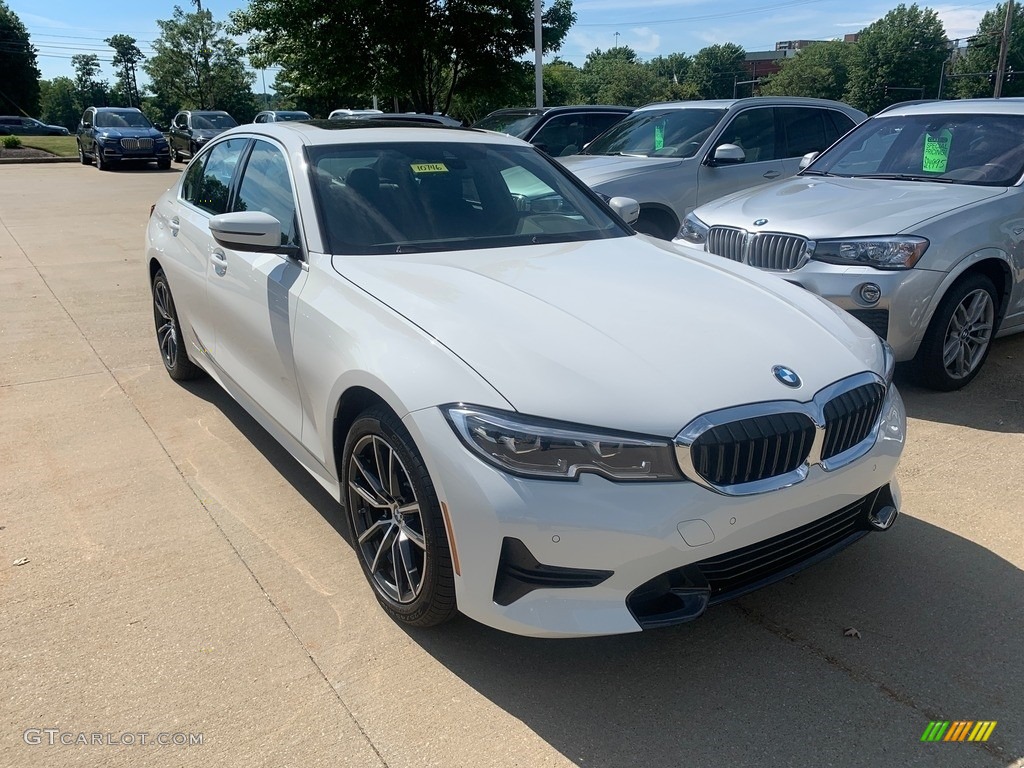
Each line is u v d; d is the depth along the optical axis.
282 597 3.07
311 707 2.52
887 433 2.83
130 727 2.43
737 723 2.46
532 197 3.97
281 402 3.55
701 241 5.79
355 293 3.02
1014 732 2.42
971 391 5.17
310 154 3.70
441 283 3.02
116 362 5.83
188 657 2.73
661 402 2.39
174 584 3.14
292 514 3.69
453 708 2.52
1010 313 5.32
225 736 2.40
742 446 2.41
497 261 3.33
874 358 2.96
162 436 4.54
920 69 98.44
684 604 2.43
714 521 2.38
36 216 13.20
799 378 2.61
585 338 2.63
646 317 2.82
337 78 17.25
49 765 2.28
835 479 2.61
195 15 57.53
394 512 2.79
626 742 2.39
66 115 109.19
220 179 4.54
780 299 3.19
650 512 2.32
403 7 16.61
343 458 3.01
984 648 2.78
